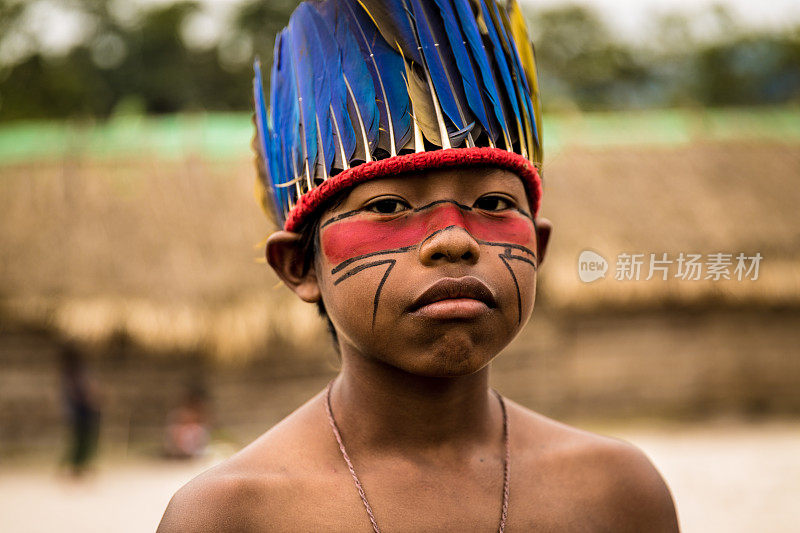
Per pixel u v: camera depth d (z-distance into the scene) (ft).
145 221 43.57
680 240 45.47
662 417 46.21
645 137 51.47
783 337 47.06
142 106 73.72
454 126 5.73
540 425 6.76
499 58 6.22
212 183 45.44
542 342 45.80
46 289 41.22
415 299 5.37
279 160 6.49
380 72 5.85
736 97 87.10
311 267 6.27
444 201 5.57
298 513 5.75
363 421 6.09
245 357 41.39
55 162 45.91
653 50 89.76
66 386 37.09
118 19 81.56
